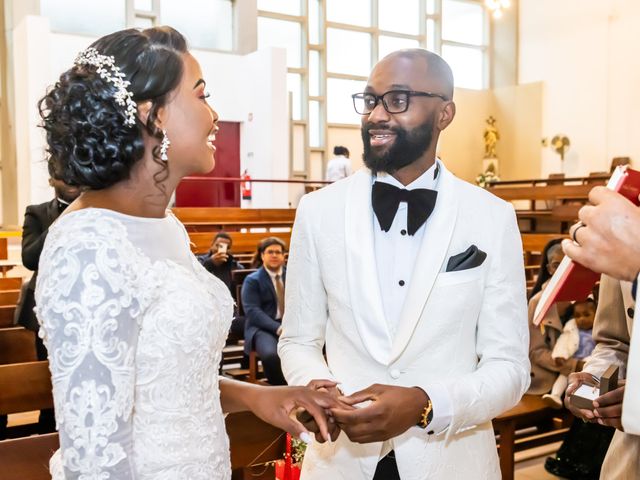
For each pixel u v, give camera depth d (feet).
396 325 4.90
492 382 4.60
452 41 52.54
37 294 3.28
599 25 45.50
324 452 5.05
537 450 13.00
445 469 4.76
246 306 15.31
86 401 3.08
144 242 3.67
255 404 4.41
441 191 5.09
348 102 49.03
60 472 3.83
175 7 40.04
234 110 40.42
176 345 3.56
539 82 49.73
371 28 49.34
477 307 4.88
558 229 34.65
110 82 3.53
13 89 36.29
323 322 5.30
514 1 51.37
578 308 11.47
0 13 36.27
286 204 38.63
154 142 3.74
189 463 3.62
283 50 38.24
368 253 4.91
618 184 3.81
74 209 3.70
